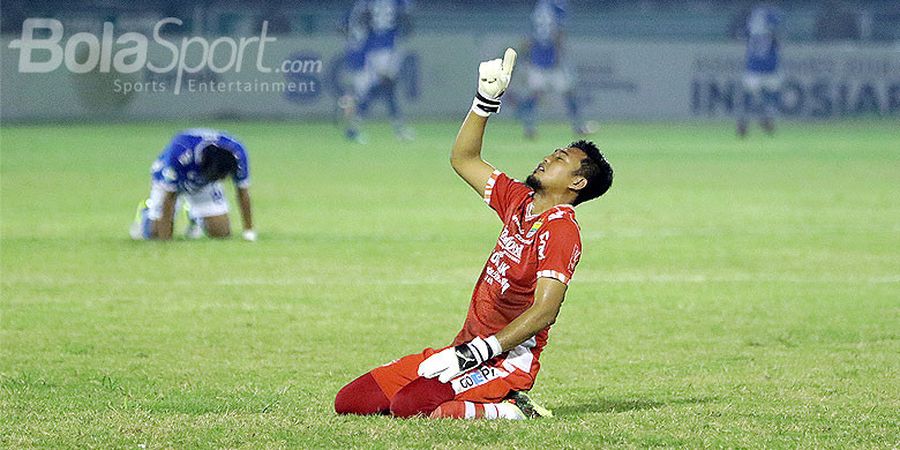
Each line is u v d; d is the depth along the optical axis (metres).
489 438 14.94
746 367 20.80
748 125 89.62
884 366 20.89
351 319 24.94
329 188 49.94
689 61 91.38
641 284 29.52
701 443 15.09
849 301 27.56
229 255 32.81
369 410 16.12
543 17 77.19
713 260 33.25
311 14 93.06
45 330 23.48
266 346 22.31
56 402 17.45
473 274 30.62
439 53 89.62
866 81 93.38
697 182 53.94
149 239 35.16
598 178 15.89
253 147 68.31
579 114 84.00
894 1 106.06
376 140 74.12
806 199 48.09
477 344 15.21
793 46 92.19
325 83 86.75
